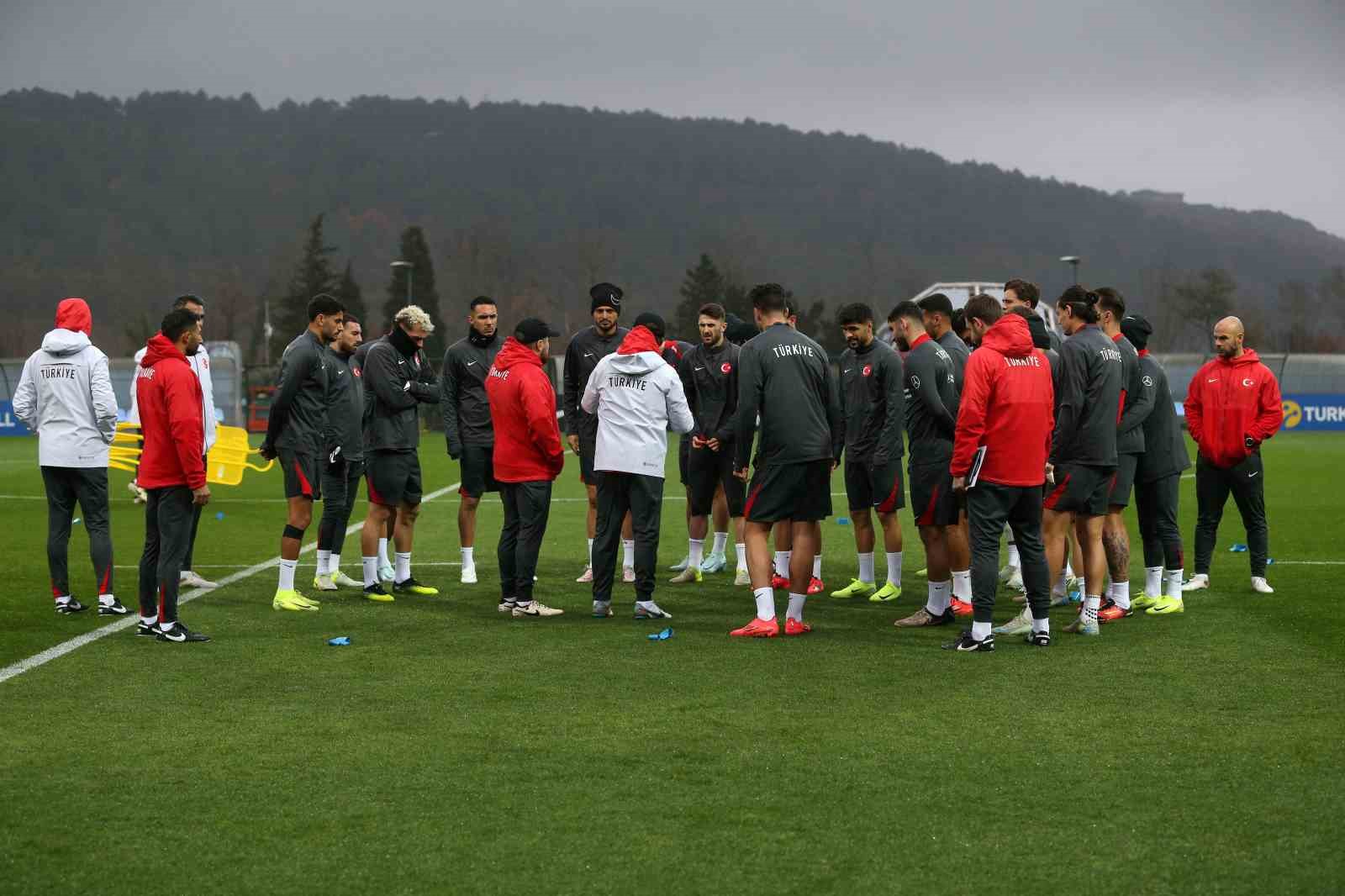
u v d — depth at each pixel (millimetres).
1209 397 9312
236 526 13875
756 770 4996
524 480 8422
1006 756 5160
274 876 3982
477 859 4109
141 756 5176
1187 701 6055
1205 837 4270
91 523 8367
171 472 7402
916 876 3971
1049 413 7285
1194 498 17531
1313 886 3883
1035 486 7281
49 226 137250
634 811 4539
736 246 137625
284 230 146750
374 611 8656
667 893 3852
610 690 6297
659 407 8312
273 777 4910
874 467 9180
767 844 4230
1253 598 9000
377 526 9188
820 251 147375
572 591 9609
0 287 123688
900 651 7273
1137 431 8203
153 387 7348
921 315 8617
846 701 6074
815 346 7816
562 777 4910
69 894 3852
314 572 10500
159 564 7520
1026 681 6488
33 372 8328
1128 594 8352
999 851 4168
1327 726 5582
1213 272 89750
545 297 112250
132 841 4266
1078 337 7707
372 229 148500
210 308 110312
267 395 38281
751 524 7855
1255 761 5090
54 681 6492
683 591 9664
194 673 6668
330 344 8953
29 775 4938
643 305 137250
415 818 4473
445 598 9234
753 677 6598
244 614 8477
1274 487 18500
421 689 6316
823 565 11234
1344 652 7152
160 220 145000
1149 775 4918
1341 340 103375
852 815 4492
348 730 5566
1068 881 3928
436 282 109125
